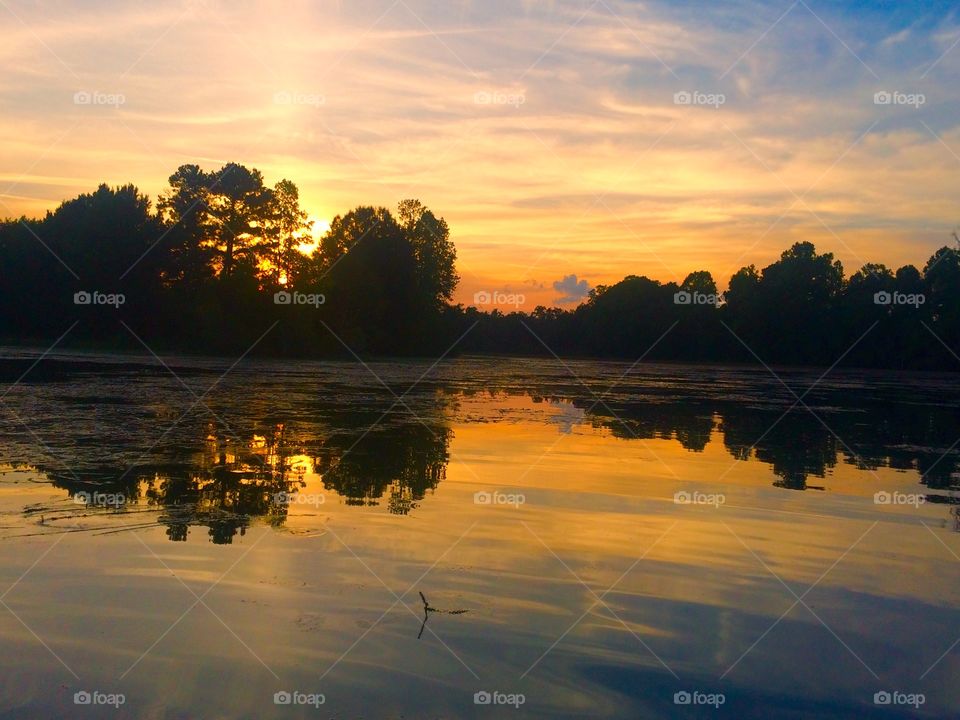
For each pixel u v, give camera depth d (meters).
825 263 80.19
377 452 15.78
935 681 6.42
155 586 7.80
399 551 9.08
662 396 33.44
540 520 10.68
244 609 7.32
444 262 75.00
